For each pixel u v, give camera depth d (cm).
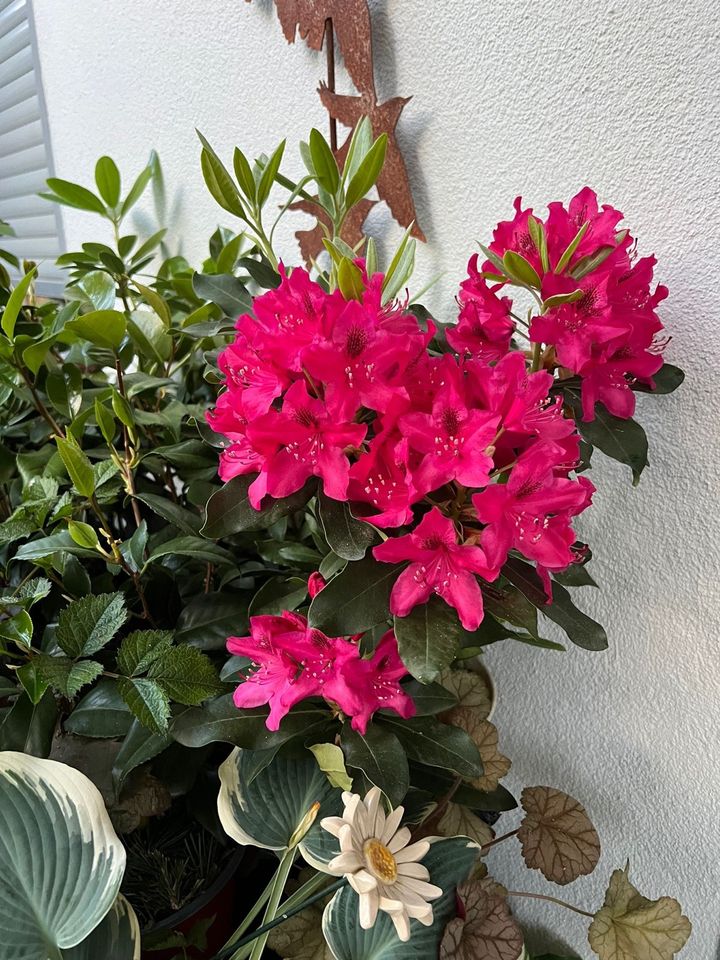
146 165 99
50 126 116
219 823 61
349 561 44
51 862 45
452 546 41
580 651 66
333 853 51
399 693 51
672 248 54
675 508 58
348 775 52
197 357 77
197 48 84
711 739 59
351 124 69
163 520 75
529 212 50
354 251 58
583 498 41
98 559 72
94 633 52
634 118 54
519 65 59
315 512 59
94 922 43
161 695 49
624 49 53
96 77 102
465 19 61
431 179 67
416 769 59
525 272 46
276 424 42
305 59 72
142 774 58
